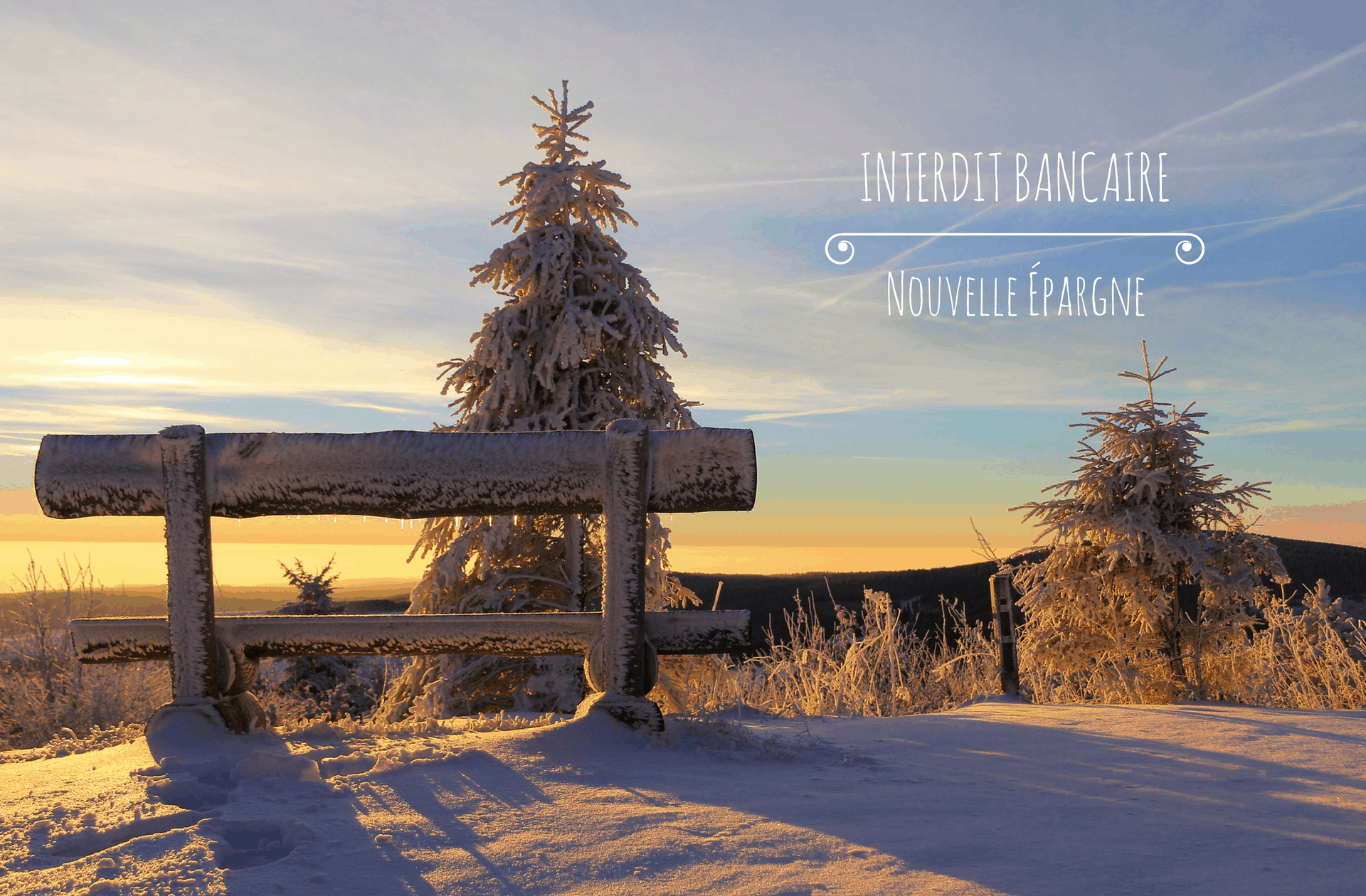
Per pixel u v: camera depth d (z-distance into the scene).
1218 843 2.46
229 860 2.25
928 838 2.48
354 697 13.57
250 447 3.99
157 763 3.26
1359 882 2.13
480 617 4.04
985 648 8.62
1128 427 8.10
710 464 3.93
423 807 2.69
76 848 2.33
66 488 4.00
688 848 2.35
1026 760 3.67
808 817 2.68
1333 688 7.34
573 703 8.18
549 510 4.01
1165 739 4.20
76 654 4.04
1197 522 7.80
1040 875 2.18
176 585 3.96
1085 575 7.99
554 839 2.41
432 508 3.98
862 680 8.11
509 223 9.97
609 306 9.69
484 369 9.62
